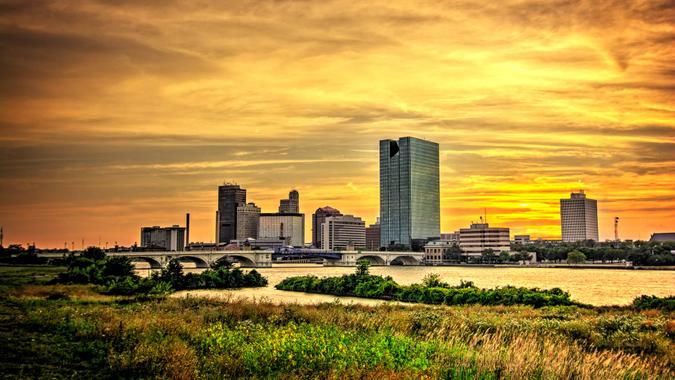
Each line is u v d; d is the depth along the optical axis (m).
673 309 73.31
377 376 24.61
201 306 57.47
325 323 43.38
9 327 36.03
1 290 75.19
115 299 71.00
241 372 26.42
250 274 158.38
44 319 38.84
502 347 32.00
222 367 26.77
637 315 62.19
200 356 28.86
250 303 60.66
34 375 24.55
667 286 158.75
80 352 28.83
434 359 29.55
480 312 64.19
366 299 107.00
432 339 36.25
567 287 155.25
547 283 177.38
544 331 42.41
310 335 34.91
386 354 28.44
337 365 26.45
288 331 34.50
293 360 27.36
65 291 82.88
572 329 44.22
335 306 66.25
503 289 90.75
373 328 41.97
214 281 145.50
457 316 51.44
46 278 112.00
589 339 40.62
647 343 38.59
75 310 45.53
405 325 43.97
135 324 36.00
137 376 25.00
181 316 45.34
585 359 29.75
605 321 48.59
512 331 41.81
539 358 29.70
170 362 26.38
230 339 31.64
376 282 115.75
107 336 32.88
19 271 137.62
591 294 127.31
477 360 28.80
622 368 29.70
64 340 32.25
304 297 111.94
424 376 24.64
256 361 27.23
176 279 140.50
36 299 61.19
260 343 31.27
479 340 37.72
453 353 30.39
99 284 103.75
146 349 28.02
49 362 27.00
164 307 56.41
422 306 74.19
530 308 74.44
